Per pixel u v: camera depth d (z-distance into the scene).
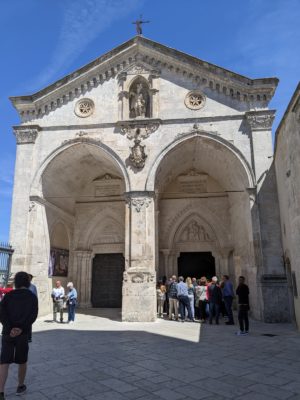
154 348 10.68
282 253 17.42
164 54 21.12
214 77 20.45
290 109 13.13
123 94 21.03
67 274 24.92
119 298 25.31
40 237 20.44
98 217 26.22
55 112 21.50
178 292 17.67
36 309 6.69
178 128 20.03
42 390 6.69
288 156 14.30
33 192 20.23
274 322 16.58
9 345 6.26
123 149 20.14
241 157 19.20
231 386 6.93
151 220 18.86
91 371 8.04
